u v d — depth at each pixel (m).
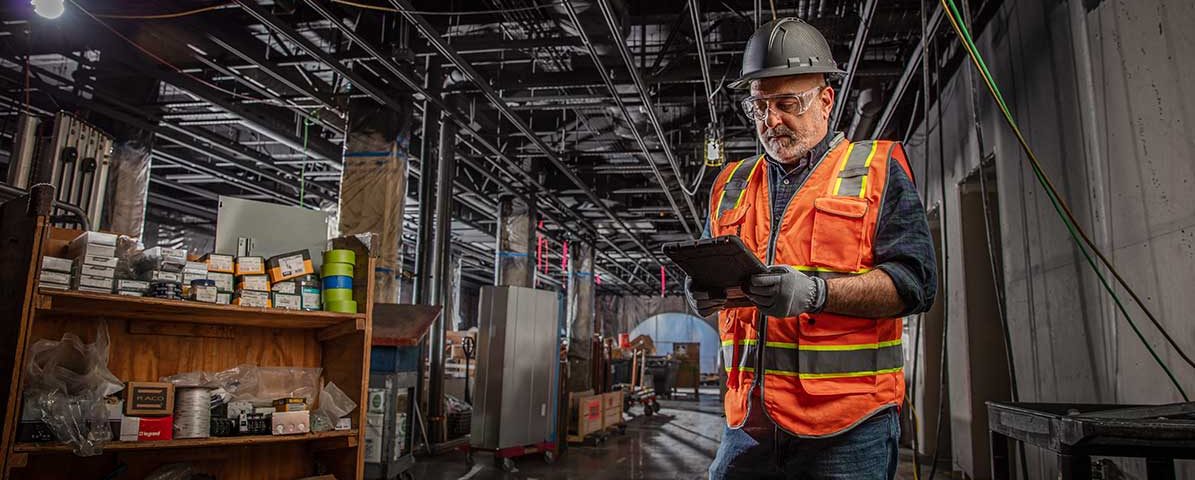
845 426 1.27
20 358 2.64
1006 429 2.08
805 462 1.31
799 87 1.42
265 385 3.66
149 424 2.98
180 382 3.20
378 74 7.03
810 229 1.37
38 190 2.77
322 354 3.93
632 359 13.76
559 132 10.01
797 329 1.33
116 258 2.96
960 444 5.54
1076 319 3.45
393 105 7.45
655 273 24.91
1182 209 2.47
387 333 5.27
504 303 6.53
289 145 9.30
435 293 8.09
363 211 7.43
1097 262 3.19
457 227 16.02
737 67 6.97
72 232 3.12
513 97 7.93
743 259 1.14
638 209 14.05
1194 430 1.50
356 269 3.75
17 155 4.73
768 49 1.43
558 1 5.67
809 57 1.41
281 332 3.80
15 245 2.86
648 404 12.63
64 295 2.74
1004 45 4.49
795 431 1.29
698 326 28.94
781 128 1.44
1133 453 1.64
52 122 5.52
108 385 2.95
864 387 1.28
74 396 2.85
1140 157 2.78
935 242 6.73
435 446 7.23
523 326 6.66
